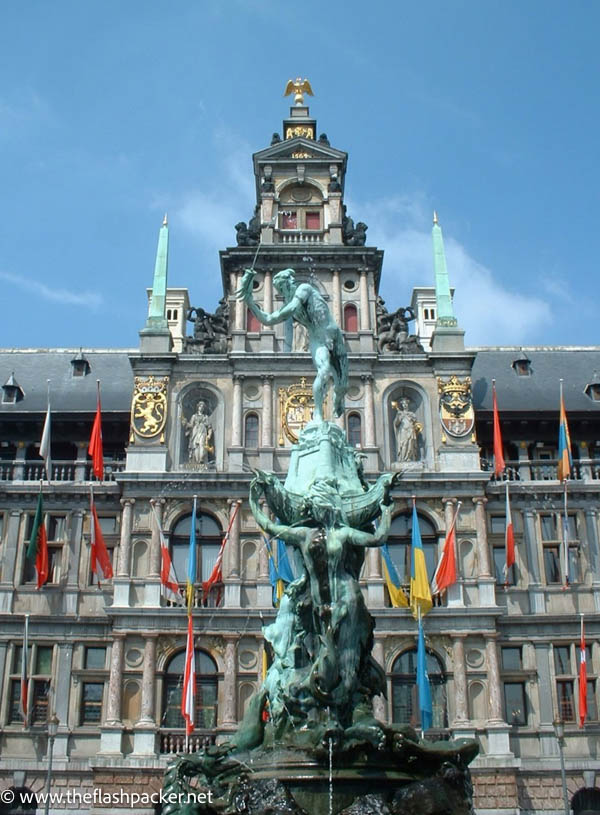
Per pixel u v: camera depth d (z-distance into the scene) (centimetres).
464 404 4566
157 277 4909
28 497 4494
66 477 4628
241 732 1988
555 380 5056
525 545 4412
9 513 4469
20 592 4319
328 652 1809
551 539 4447
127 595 4175
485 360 5219
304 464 2166
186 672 3853
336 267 4897
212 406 4619
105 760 3866
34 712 4144
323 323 2334
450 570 4128
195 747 3919
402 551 4325
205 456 4491
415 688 4056
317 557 1916
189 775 1892
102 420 4716
